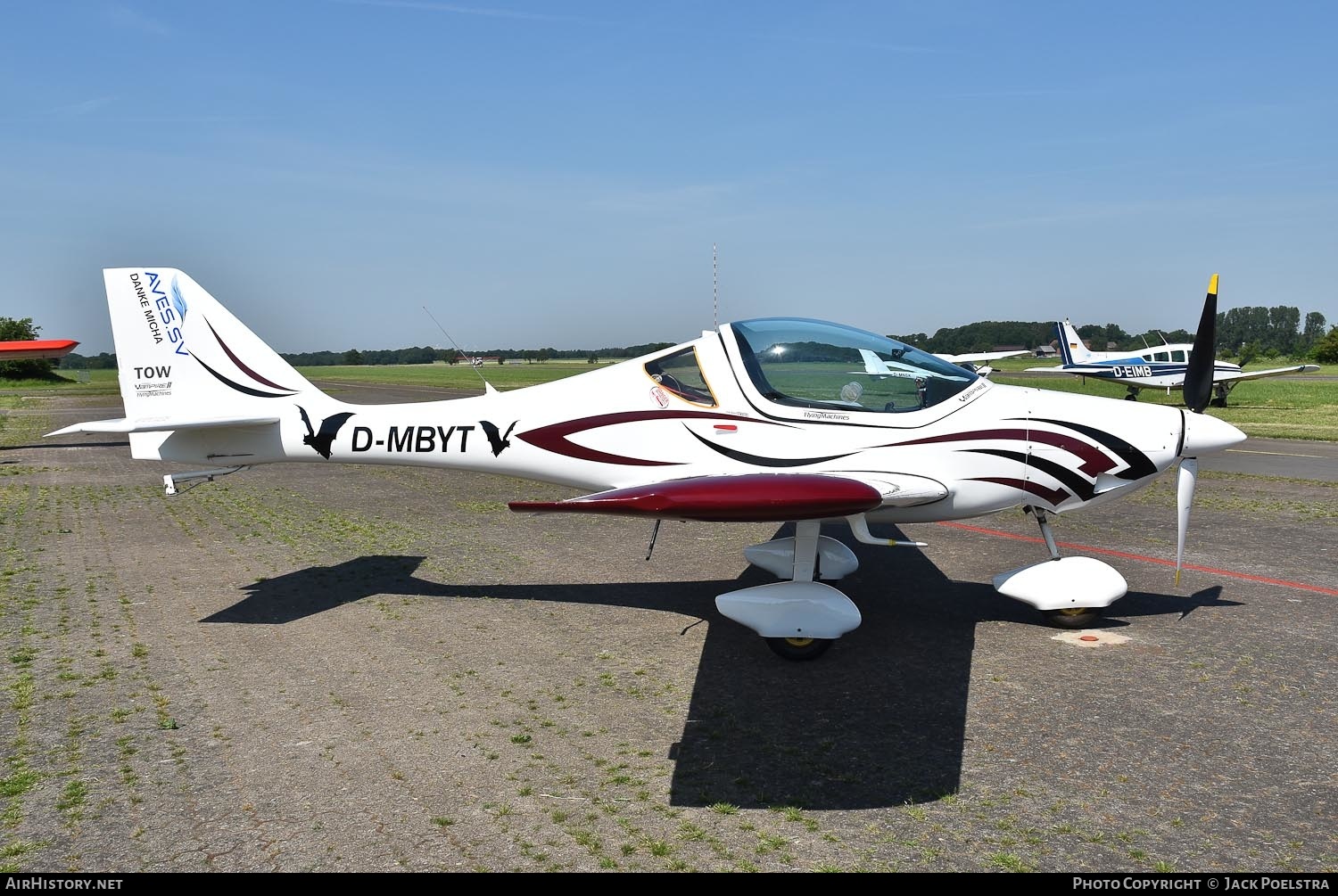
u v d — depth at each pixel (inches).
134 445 248.2
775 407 213.8
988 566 268.4
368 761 139.8
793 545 239.1
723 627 210.7
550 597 237.5
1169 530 316.8
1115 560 271.4
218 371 245.8
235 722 155.4
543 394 233.9
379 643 199.5
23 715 158.9
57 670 181.9
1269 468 469.4
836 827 119.0
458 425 236.2
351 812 123.8
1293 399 1087.6
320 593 243.0
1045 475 206.2
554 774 135.3
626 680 175.6
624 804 125.7
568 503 161.3
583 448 228.1
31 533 330.6
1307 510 351.3
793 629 183.6
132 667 183.9
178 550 299.9
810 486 172.1
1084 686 169.0
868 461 209.0
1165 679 171.3
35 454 622.8
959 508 211.5
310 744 146.5
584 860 111.3
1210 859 110.1
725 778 133.6
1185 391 222.8
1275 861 109.4
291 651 194.2
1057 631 203.3
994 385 214.7
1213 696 162.2
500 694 168.6
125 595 241.6
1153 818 120.0
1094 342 2233.0
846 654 190.2
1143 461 205.5
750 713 158.6
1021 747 142.8
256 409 245.6
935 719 154.9
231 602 234.1
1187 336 1841.8
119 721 155.9
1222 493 394.3
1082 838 115.4
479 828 119.3
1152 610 218.1
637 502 163.0
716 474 216.1
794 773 135.1
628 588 246.2
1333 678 170.9
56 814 123.8
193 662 186.9
